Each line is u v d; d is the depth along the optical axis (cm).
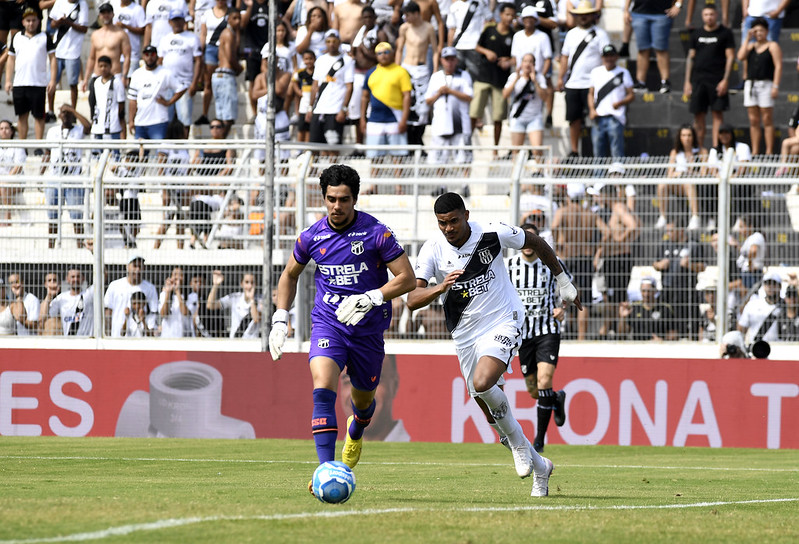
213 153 6184
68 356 4659
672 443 4378
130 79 6675
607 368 4425
